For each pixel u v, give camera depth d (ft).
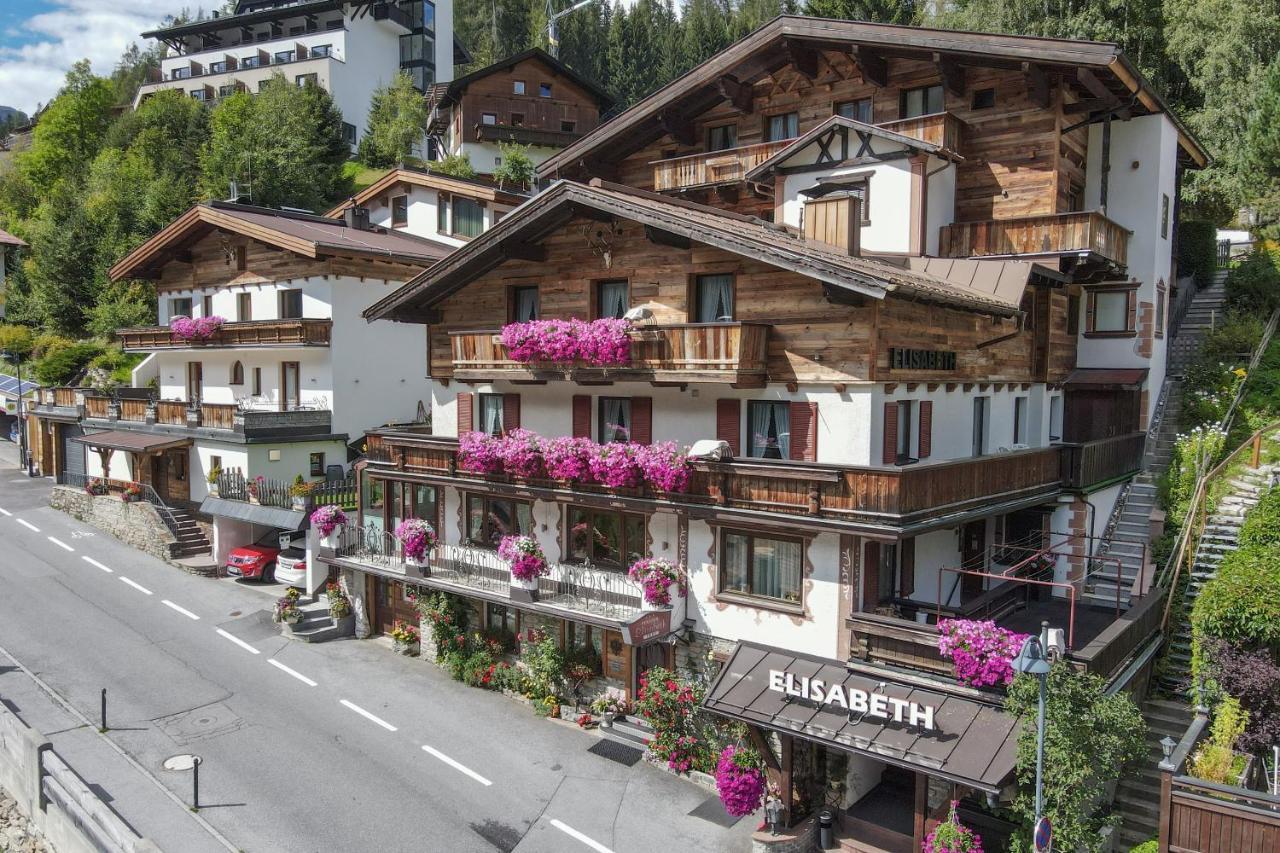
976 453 72.49
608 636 68.80
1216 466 78.38
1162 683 61.16
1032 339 81.61
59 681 73.51
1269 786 47.19
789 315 59.98
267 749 63.82
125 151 212.23
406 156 219.82
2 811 58.85
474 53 309.22
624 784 60.39
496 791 59.21
